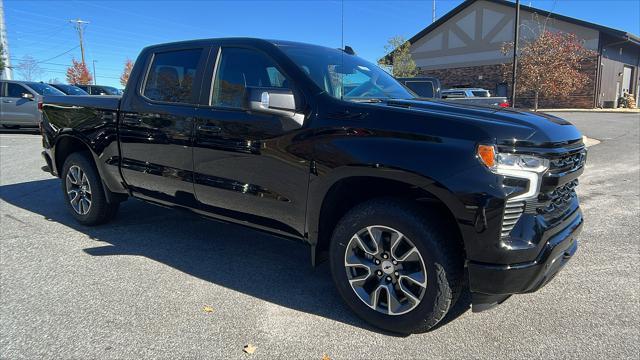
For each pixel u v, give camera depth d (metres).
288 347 2.95
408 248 3.01
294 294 3.70
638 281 3.93
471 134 2.77
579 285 3.87
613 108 29.98
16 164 9.45
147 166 4.43
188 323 3.22
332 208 3.40
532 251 2.75
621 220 5.66
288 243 4.91
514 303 3.56
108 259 4.36
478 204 2.70
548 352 2.90
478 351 2.92
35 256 4.41
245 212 3.81
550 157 2.83
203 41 4.18
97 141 4.83
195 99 4.05
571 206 3.30
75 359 2.80
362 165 3.01
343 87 3.70
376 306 3.15
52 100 5.42
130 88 4.59
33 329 3.12
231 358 2.83
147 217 5.73
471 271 2.81
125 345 2.95
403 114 3.00
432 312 2.94
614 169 9.26
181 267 4.21
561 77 18.92
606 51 29.36
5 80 15.21
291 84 3.50
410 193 3.11
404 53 25.52
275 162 3.48
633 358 2.83
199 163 3.98
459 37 33.78
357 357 2.85
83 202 5.24
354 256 3.24
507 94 31.44
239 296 3.65
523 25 28.88
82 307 3.43
